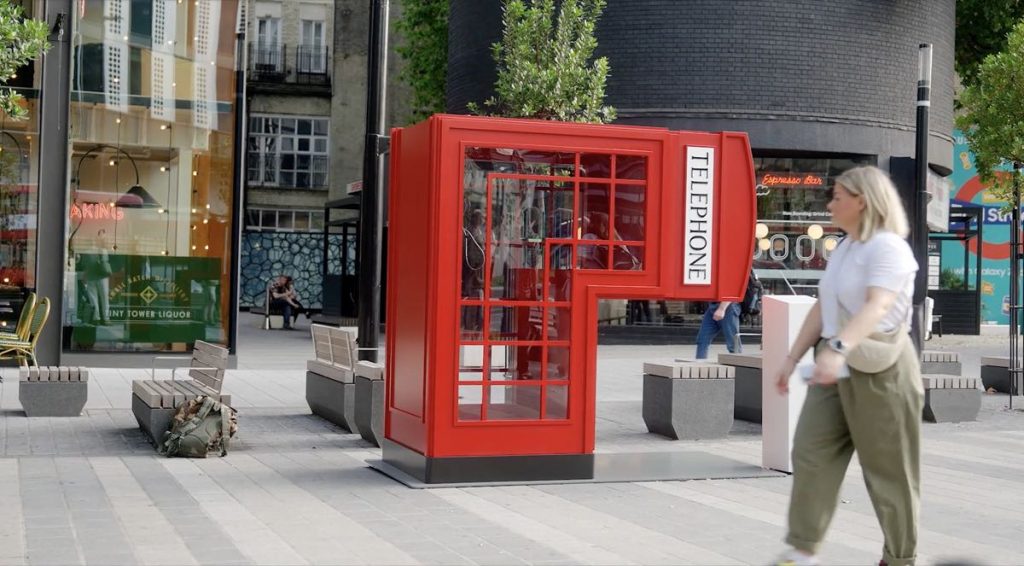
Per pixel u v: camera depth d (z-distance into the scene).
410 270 8.73
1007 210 14.82
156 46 17.55
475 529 6.74
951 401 12.66
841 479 5.25
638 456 9.73
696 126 22.58
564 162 8.45
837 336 5.04
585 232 8.54
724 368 11.14
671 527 6.91
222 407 9.50
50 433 10.51
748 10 22.50
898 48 23.45
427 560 5.94
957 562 6.06
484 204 8.30
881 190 5.19
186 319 17.56
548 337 8.49
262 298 43.41
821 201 23.78
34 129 17.06
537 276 8.45
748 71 22.55
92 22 17.25
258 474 8.59
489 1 24.14
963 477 9.05
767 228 23.80
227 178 17.75
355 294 27.92
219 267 17.72
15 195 17.05
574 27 15.17
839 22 22.89
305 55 43.69
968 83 29.39
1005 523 7.25
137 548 6.07
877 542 6.61
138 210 17.42
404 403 8.79
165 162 17.55
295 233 43.69
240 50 17.88
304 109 43.62
